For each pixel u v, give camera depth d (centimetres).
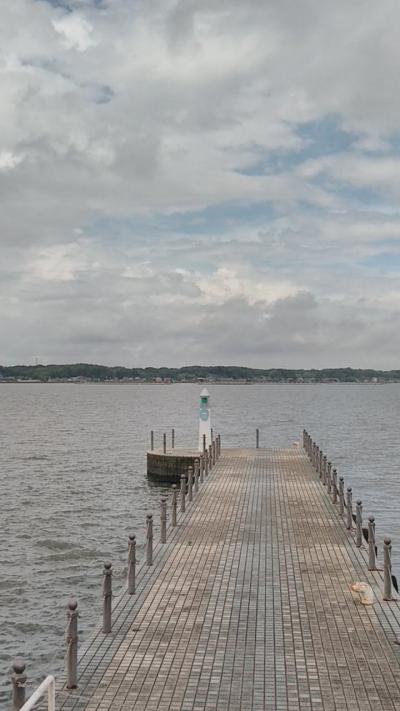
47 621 1561
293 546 1570
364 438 6088
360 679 894
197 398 17675
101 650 987
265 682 886
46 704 833
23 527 2466
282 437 6253
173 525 1784
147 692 862
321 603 1180
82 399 16688
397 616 1116
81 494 3128
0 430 6819
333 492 2144
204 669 924
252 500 2150
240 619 1104
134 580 1245
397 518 2681
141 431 6725
